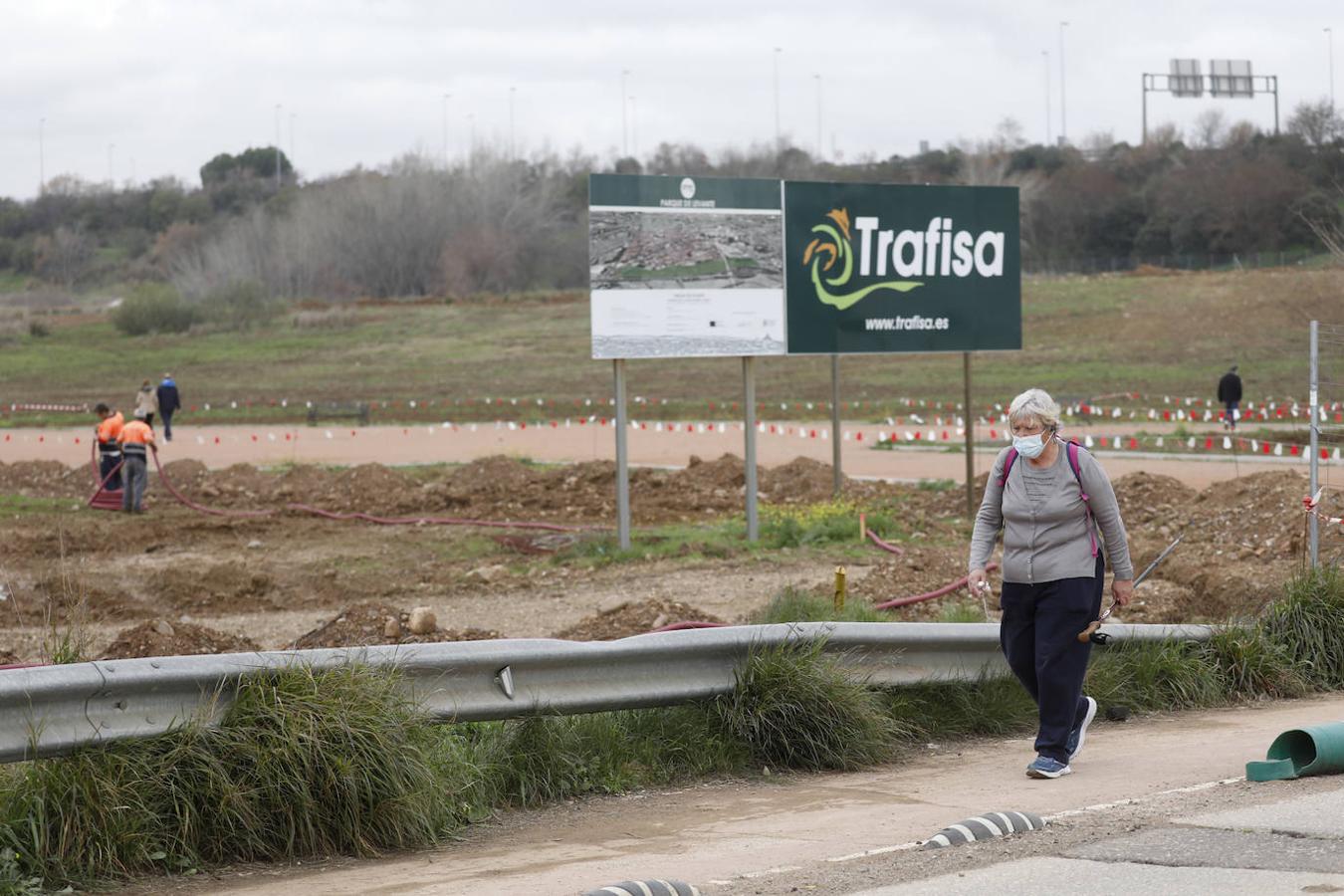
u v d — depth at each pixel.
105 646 27.98
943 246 46.03
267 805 14.13
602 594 35.91
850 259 44.72
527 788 16.55
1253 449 70.81
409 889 12.91
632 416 108.88
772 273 43.56
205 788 13.88
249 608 35.50
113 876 13.23
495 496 55.44
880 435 87.00
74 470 62.84
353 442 90.38
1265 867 11.90
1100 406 103.31
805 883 12.38
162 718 14.12
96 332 190.62
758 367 142.00
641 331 42.03
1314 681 23.55
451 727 16.11
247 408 119.88
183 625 25.38
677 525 49.12
